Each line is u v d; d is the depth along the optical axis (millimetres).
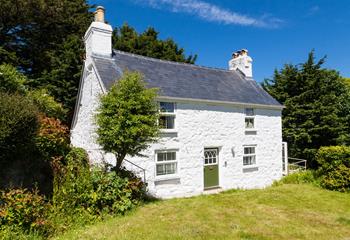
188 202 10930
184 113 13977
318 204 10758
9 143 7734
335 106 22156
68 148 10789
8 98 8000
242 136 16328
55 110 15359
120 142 9492
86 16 26500
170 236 7188
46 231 7430
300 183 15602
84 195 8664
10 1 20516
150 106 10180
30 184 8766
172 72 15727
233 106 16047
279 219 8836
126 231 7539
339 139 21562
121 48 26656
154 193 12500
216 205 10320
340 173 13148
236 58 20234
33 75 22875
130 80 10148
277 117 18500
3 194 7320
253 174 16656
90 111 14062
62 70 21422
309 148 22234
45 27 24141
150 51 26859
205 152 14883
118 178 9664
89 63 14094
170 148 13242
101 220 8531
